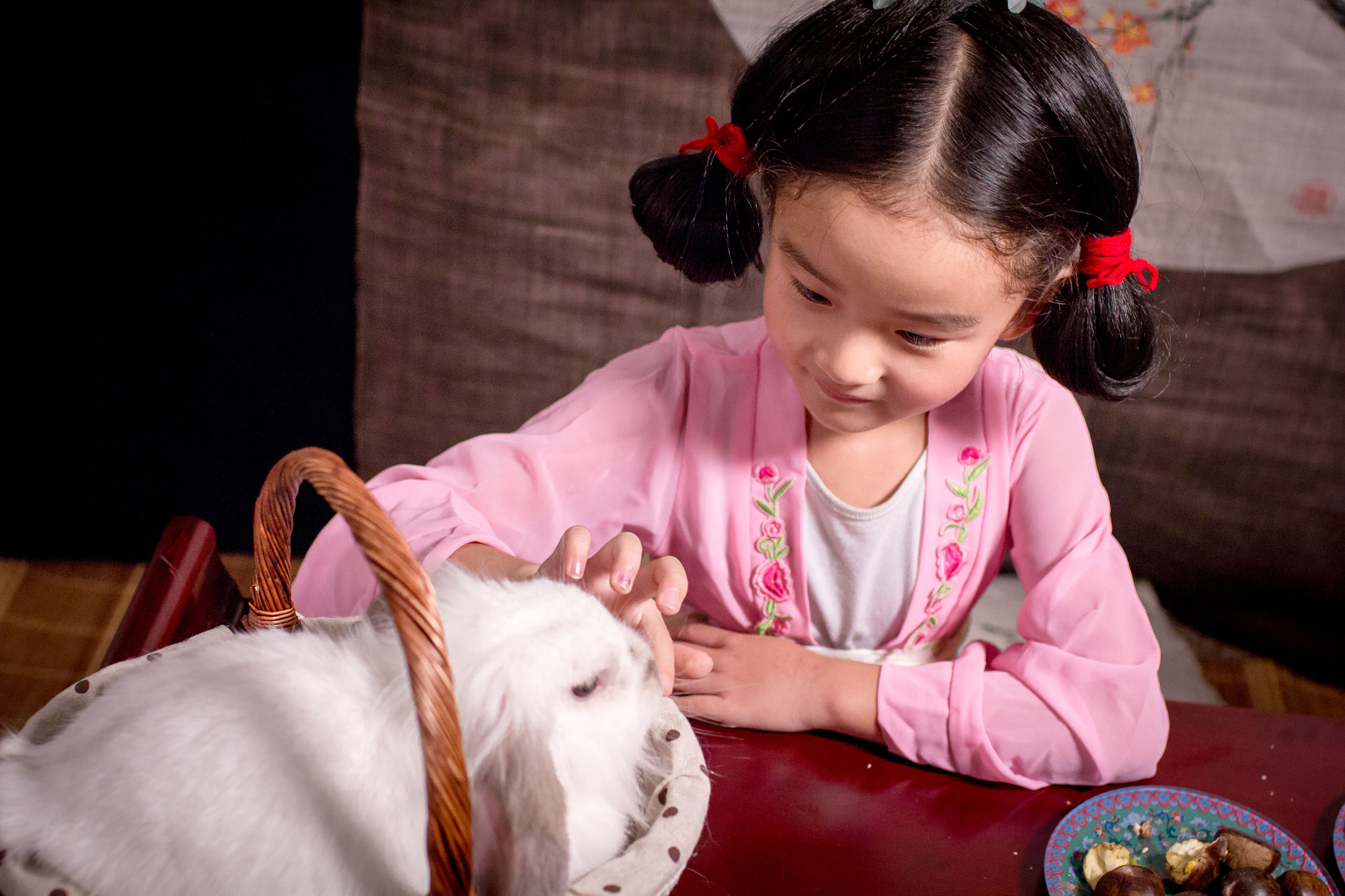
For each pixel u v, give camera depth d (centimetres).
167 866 66
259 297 213
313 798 66
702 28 197
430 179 209
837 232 77
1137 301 91
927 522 112
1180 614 223
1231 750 100
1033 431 112
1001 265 78
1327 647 212
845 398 88
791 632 120
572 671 72
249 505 223
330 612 107
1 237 199
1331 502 211
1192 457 214
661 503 117
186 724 69
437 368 223
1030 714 97
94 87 193
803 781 94
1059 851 85
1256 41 186
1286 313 202
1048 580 108
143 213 203
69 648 197
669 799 73
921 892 82
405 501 109
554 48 200
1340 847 86
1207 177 196
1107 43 192
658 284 216
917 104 74
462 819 54
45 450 212
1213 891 83
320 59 199
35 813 69
